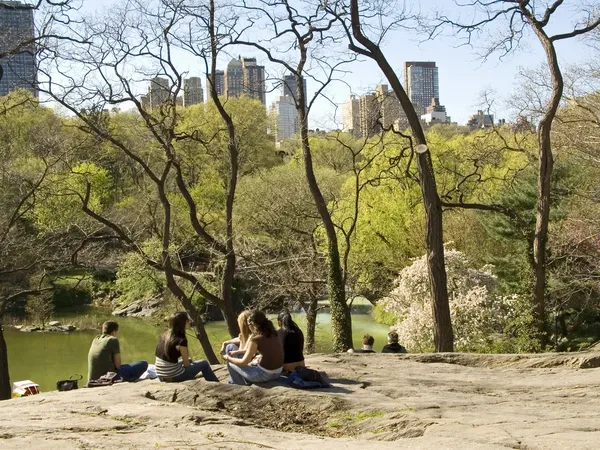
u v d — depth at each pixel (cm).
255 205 3725
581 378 1201
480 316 2802
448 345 2161
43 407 918
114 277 5412
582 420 821
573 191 3125
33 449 651
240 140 3484
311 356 1428
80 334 4447
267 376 1072
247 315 1162
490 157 3406
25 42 2111
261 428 829
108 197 5178
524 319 2389
